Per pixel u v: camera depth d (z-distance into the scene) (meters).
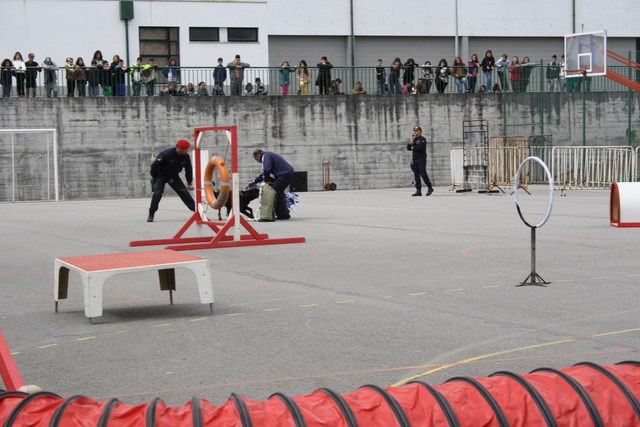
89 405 4.54
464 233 17.22
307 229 18.80
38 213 26.78
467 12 48.84
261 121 38.34
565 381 4.79
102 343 8.17
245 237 16.36
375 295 10.42
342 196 32.75
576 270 12.03
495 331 8.32
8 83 35.84
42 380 6.93
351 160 39.38
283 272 12.50
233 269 12.93
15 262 14.34
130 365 7.36
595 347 7.61
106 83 36.88
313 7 47.12
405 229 18.39
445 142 40.09
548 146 35.72
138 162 37.06
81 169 36.53
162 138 37.28
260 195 20.95
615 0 50.00
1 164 35.62
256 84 39.19
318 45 47.69
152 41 43.03
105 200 35.03
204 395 6.45
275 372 7.05
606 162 33.25
